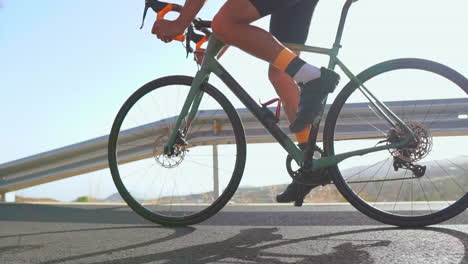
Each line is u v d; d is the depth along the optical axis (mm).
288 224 2193
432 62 1986
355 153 2010
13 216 2699
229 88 2133
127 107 2328
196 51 2201
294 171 2092
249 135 3973
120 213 2797
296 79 1850
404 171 2025
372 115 3141
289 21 2248
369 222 2180
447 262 1351
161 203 2352
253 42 1891
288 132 3842
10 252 1662
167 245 1731
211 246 1696
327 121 2066
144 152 3688
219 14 1944
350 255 1488
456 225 1990
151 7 2160
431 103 3160
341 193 2043
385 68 2018
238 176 2164
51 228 2217
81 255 1594
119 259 1521
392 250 1531
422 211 2037
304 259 1461
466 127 3301
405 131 1970
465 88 1946
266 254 1545
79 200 3748
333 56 2020
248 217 2461
